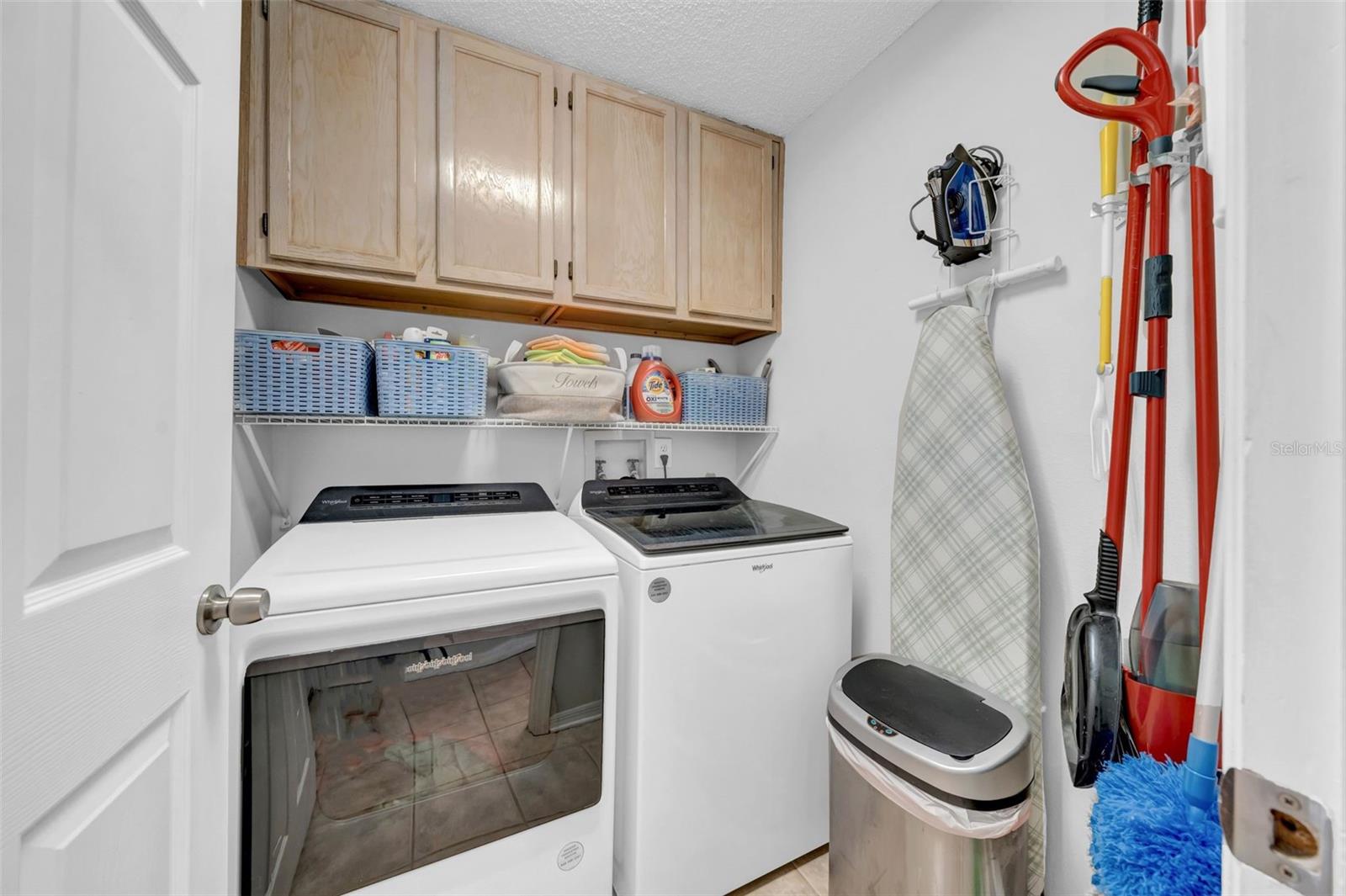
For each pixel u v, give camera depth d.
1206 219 0.72
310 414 1.25
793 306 1.91
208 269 0.64
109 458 0.49
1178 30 0.89
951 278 1.34
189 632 0.62
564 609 1.09
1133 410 0.95
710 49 1.50
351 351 1.29
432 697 0.97
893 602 1.33
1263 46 0.27
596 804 1.14
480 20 1.39
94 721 0.47
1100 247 1.03
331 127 1.26
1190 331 0.89
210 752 0.67
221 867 0.69
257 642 0.83
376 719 0.92
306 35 1.24
